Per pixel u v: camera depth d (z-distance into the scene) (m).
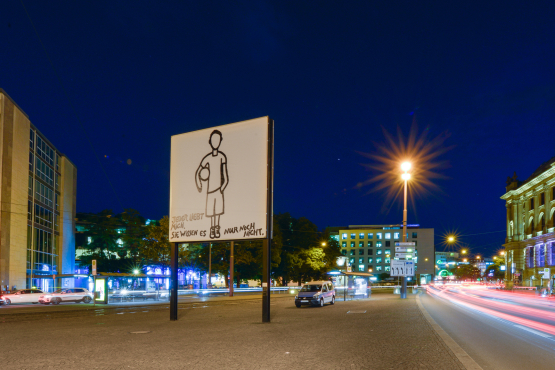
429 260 137.25
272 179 19.45
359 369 8.17
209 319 20.19
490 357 9.97
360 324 16.75
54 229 61.19
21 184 48.50
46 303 37.59
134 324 17.95
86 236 82.06
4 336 14.09
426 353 9.80
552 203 73.19
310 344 11.51
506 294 55.97
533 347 11.41
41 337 13.68
